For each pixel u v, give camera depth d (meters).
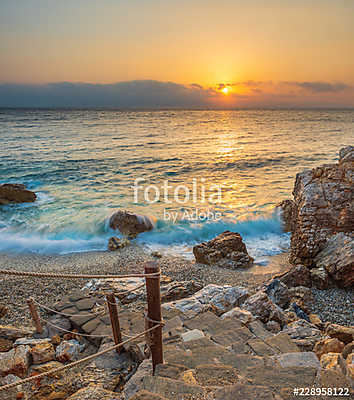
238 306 6.49
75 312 6.41
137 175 24.23
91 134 49.62
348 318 7.09
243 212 15.98
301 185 11.52
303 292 7.86
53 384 4.22
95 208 16.56
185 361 3.66
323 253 9.59
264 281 9.23
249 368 3.30
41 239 12.84
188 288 7.80
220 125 78.56
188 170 26.11
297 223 10.81
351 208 9.91
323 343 4.21
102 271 9.99
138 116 115.19
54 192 19.59
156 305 3.38
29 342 5.24
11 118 83.38
